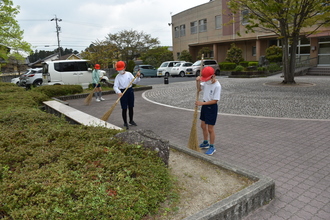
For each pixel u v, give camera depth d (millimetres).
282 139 5496
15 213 2211
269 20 13445
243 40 27281
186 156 4305
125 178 2832
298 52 23109
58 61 14227
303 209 3088
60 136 4145
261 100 9836
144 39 38000
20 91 10242
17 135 4172
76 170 3004
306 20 12750
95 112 8992
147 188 2750
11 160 3250
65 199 2420
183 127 6738
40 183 2623
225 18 27953
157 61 37000
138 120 7633
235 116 7641
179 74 25328
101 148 3531
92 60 26453
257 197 3094
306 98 9852
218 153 4863
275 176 3904
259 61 24359
